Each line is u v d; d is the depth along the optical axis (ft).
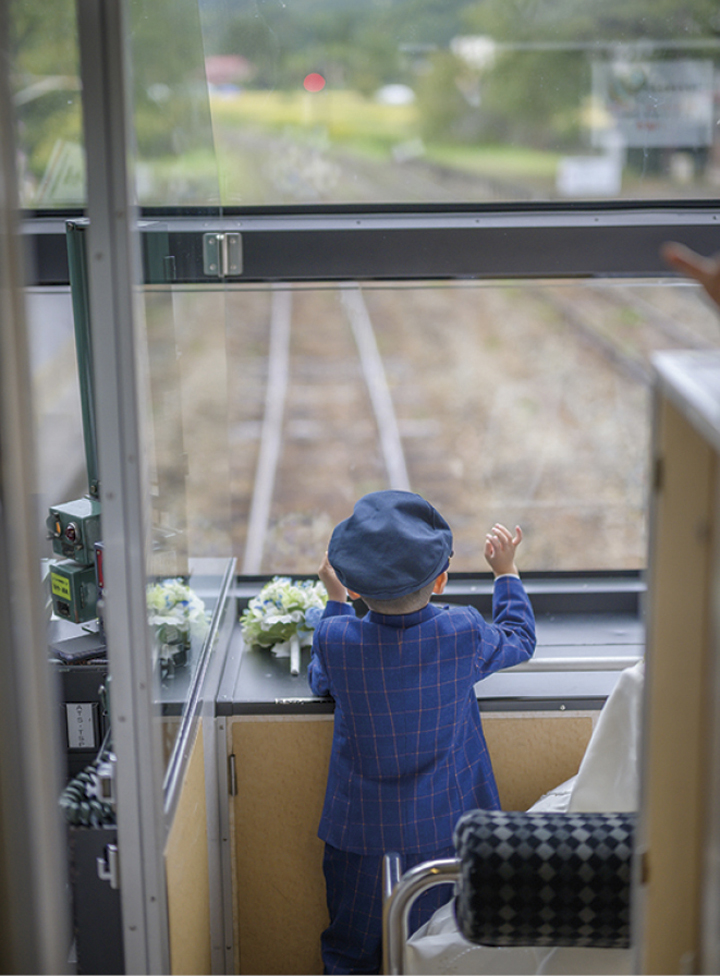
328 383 21.67
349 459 17.90
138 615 4.86
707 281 3.61
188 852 6.04
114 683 4.93
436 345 22.50
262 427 17.84
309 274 8.13
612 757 5.84
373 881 6.73
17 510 3.92
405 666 6.56
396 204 8.16
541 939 4.99
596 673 7.86
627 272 8.19
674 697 4.13
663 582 4.03
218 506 7.88
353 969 6.95
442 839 6.63
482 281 8.29
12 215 3.82
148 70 5.30
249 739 7.46
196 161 7.00
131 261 4.56
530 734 7.52
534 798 7.65
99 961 5.54
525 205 8.21
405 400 21.48
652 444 4.01
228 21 7.58
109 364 4.64
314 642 6.79
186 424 6.48
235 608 8.81
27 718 4.05
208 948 6.88
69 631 7.07
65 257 7.89
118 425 4.69
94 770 5.79
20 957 4.21
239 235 8.00
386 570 6.52
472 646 6.65
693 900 4.25
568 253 8.13
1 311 3.81
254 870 7.72
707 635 4.02
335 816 6.77
